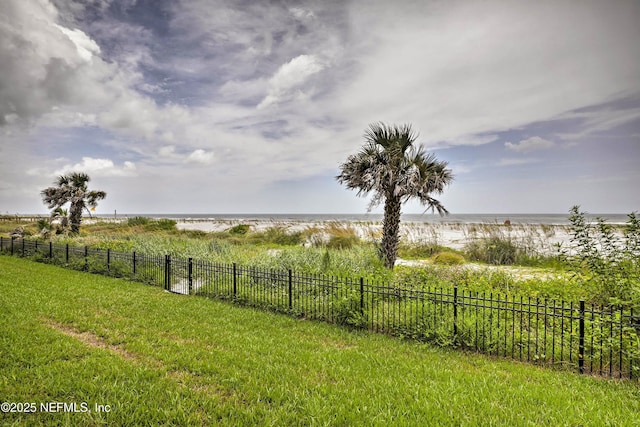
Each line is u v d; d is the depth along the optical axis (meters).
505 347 5.98
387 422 3.83
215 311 8.59
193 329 7.14
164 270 12.22
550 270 13.05
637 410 4.16
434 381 4.88
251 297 9.36
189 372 5.12
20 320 7.19
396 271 11.77
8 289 10.23
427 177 11.59
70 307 8.45
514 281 10.28
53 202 24.23
